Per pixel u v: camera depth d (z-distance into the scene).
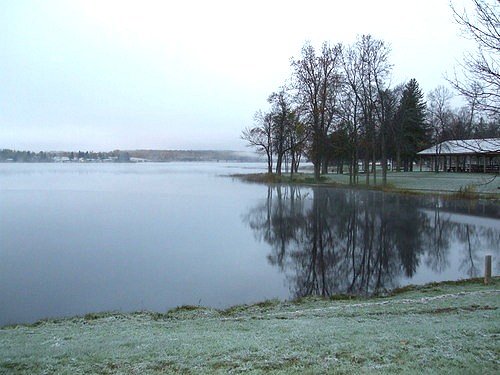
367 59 50.66
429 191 44.81
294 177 69.25
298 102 59.34
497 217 30.56
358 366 6.13
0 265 18.88
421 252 21.81
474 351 6.57
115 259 20.16
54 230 28.06
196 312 12.34
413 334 7.55
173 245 23.55
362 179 58.44
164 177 93.19
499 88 12.88
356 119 52.31
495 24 11.55
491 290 13.12
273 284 16.58
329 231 27.62
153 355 6.84
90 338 8.45
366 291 15.55
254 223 30.81
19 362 6.71
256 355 6.67
